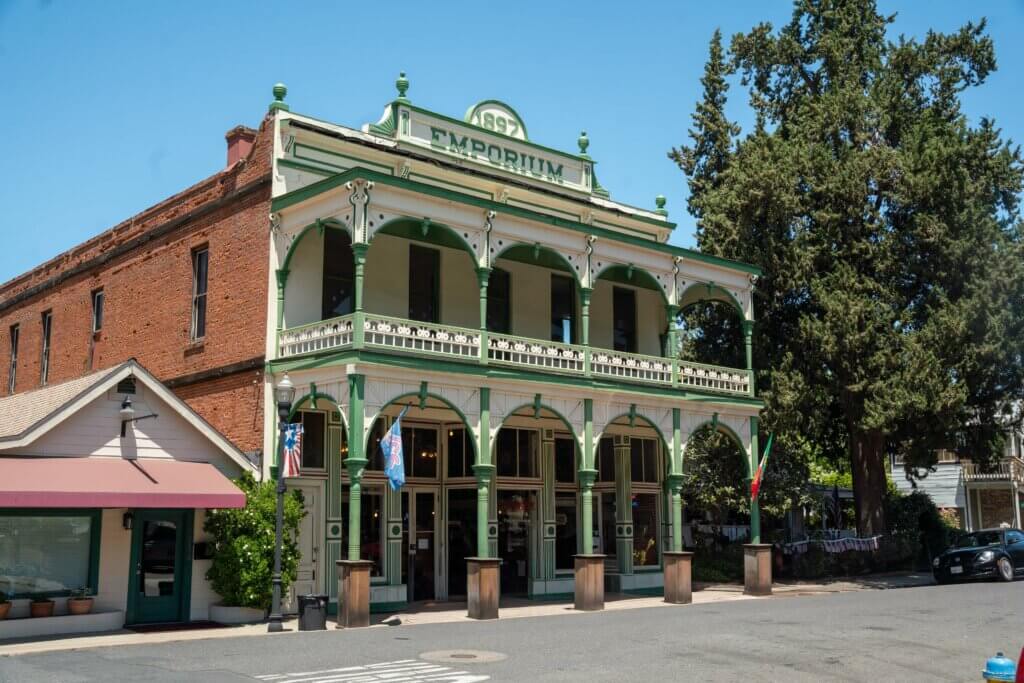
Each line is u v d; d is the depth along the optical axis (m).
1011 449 47.25
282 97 21.84
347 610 17.66
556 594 25.00
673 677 11.48
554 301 26.06
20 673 11.69
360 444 18.28
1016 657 13.07
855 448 31.70
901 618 17.59
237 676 11.40
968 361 27.56
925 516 35.19
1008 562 27.41
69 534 17.09
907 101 30.81
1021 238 28.62
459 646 14.28
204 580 18.69
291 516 19.31
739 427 26.14
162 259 24.47
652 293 28.73
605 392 22.61
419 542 23.52
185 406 18.31
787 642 14.58
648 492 27.78
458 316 23.70
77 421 17.09
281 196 20.67
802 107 31.42
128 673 11.65
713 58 33.94
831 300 27.97
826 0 32.75
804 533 35.34
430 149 24.30
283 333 20.48
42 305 29.94
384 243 22.64
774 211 29.19
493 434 20.52
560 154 27.39
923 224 28.34
